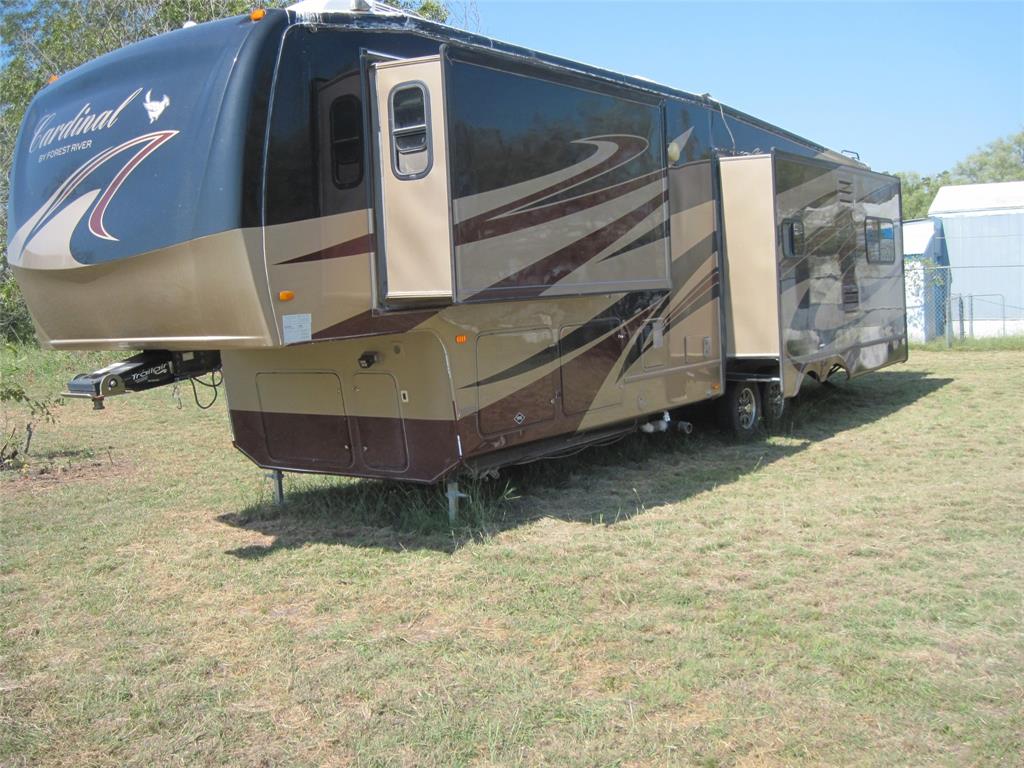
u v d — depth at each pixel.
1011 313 18.94
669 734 3.33
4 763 3.26
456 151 5.17
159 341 5.15
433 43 5.85
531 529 5.95
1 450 8.49
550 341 6.35
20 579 5.26
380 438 5.99
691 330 8.05
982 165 53.59
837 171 9.88
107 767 3.25
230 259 4.71
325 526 6.23
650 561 5.23
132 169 5.08
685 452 8.39
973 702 3.48
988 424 9.23
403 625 4.46
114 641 4.34
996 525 5.71
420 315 5.48
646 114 7.01
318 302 5.02
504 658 4.03
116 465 8.34
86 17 15.30
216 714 3.60
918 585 4.70
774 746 3.22
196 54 5.00
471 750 3.27
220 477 7.81
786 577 4.89
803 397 11.55
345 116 5.21
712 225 8.45
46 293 5.57
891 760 3.11
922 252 17.95
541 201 5.87
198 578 5.21
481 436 5.82
